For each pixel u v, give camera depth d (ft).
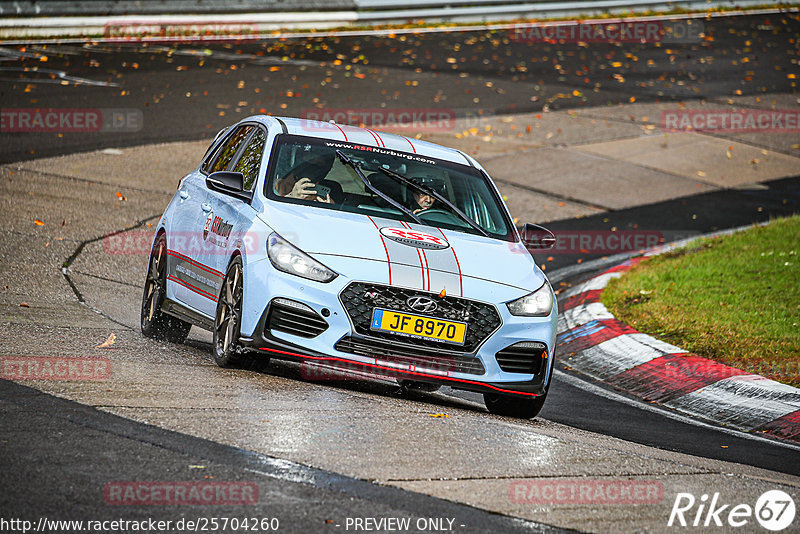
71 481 50.83
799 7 488.02
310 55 336.49
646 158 239.09
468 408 89.76
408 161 95.45
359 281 78.33
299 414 68.33
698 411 100.07
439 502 53.42
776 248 162.20
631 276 149.07
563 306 139.74
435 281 79.77
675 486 61.98
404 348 78.79
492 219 93.30
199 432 61.16
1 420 59.47
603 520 53.47
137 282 129.18
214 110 246.88
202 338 114.73
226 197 92.53
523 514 53.01
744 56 379.35
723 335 118.21
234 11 372.99
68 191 170.40
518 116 270.46
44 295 112.27
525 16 429.79
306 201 87.20
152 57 313.32
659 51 381.19
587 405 97.76
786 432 92.84
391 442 63.93
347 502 51.83
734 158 244.63
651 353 113.70
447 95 288.71
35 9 336.08
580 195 206.59
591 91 310.04
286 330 78.54
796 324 122.42
